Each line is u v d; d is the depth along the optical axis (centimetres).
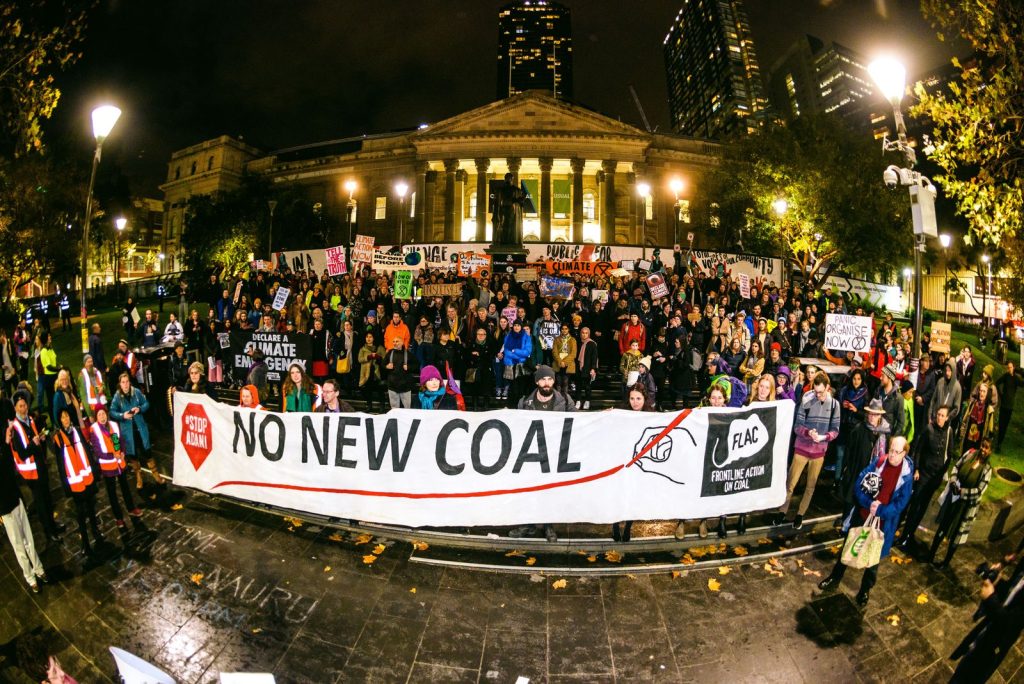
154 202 8275
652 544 611
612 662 457
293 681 436
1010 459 947
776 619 509
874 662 462
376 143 5644
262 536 639
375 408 1053
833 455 834
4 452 550
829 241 2783
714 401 626
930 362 1004
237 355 1070
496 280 1549
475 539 614
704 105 19312
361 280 1416
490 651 468
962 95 1009
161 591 548
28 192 1592
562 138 4866
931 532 683
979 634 387
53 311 2883
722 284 1552
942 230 3541
